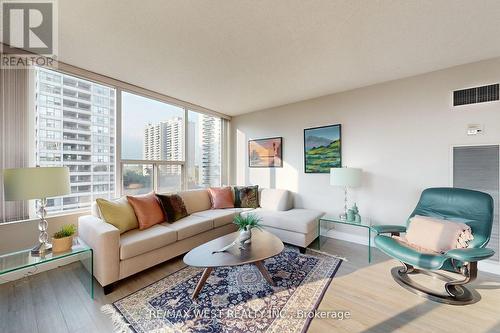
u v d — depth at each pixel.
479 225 2.00
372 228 2.45
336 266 2.44
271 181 4.25
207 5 1.61
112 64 2.53
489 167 2.36
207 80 2.98
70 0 1.54
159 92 3.43
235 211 3.50
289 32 1.93
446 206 2.29
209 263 1.73
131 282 2.12
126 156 3.16
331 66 2.58
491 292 1.94
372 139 3.13
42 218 1.91
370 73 2.76
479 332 1.49
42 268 2.32
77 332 1.50
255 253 1.93
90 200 2.79
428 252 2.02
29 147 2.29
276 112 4.17
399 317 1.63
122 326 1.55
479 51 2.24
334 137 3.46
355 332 1.49
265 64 2.52
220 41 2.07
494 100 2.34
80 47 2.17
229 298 1.86
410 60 2.43
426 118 2.74
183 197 3.40
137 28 1.87
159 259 2.34
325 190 3.57
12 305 1.77
